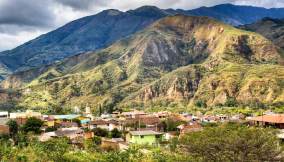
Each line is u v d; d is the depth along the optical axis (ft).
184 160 174.70
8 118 622.54
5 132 444.96
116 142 372.99
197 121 587.68
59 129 499.10
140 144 370.53
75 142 382.22
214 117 644.69
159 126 545.03
